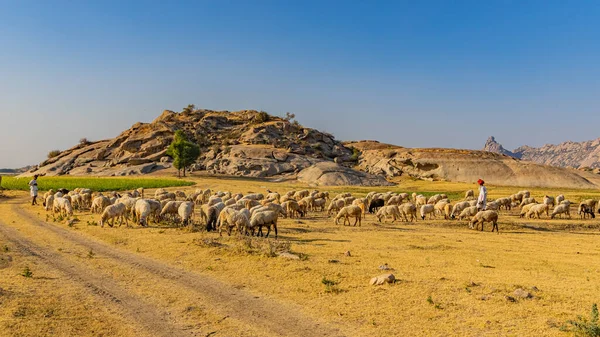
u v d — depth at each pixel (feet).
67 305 33.22
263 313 31.55
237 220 63.57
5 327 28.04
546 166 370.53
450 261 48.21
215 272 42.75
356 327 28.48
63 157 435.12
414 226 86.69
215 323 29.81
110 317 30.96
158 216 82.43
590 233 82.33
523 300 32.83
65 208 90.38
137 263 47.34
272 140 424.05
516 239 70.18
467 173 367.04
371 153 453.58
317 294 35.22
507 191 220.64
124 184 227.40
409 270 42.86
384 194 144.56
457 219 99.76
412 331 27.48
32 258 49.39
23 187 203.00
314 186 274.98
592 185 338.34
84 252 53.36
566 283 38.32
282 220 90.63
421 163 390.83
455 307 31.37
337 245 58.44
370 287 36.50
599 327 25.45
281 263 44.73
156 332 28.35
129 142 408.87
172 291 37.06
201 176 328.49
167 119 488.44
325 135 489.26
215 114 534.78
